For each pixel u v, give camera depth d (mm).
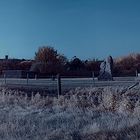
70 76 68562
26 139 11930
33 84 37062
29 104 22656
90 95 24000
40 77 65438
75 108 19641
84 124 13742
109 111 18672
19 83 39594
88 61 75812
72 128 12977
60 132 12398
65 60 78312
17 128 13797
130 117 14234
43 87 32812
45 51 79875
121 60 78062
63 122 14820
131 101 19656
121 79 48438
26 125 14469
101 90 26625
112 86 29047
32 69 69125
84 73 69188
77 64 73000
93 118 15375
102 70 50219
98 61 75500
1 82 41031
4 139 12117
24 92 30141
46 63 69625
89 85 33688
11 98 25172
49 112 18234
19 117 16578
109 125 12266
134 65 76562
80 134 11672
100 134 11328
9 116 17031
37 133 12758
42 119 15805
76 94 24922
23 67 78312
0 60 81375
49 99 24062
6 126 13977
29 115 17250
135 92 23844
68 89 29547
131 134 10758
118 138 10695
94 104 21750
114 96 21203
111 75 49312
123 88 25500
